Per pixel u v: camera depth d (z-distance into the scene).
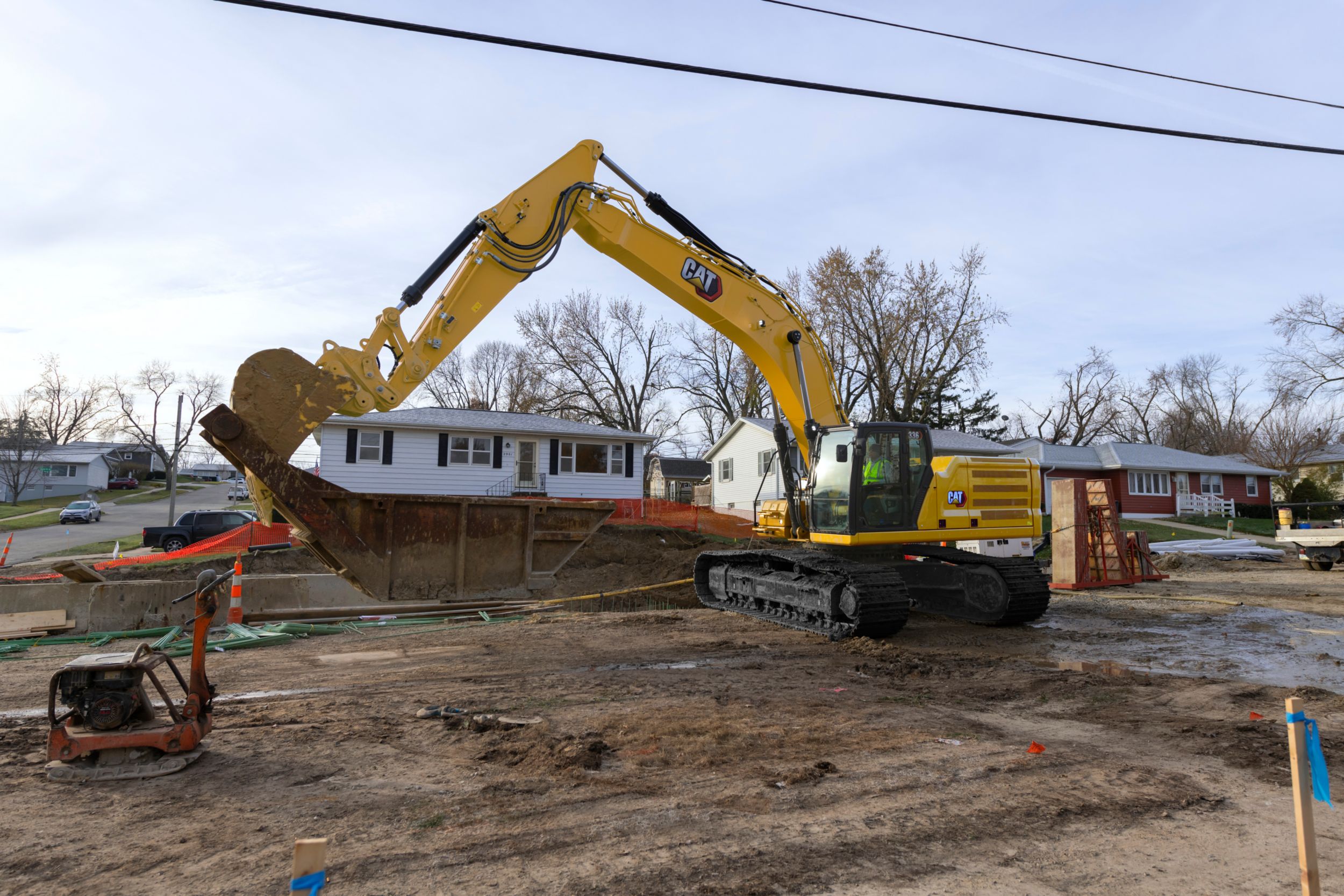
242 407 6.02
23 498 58.16
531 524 7.18
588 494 27.16
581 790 4.53
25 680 7.46
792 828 4.02
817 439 10.49
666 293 9.67
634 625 11.12
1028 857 3.71
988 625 10.86
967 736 5.68
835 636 9.62
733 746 5.38
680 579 18.30
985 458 10.95
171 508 26.36
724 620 11.57
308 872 1.78
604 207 8.99
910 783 4.68
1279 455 50.84
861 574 9.37
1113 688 7.24
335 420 24.30
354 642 9.76
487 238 7.82
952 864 3.63
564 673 7.81
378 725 5.88
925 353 36.28
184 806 4.28
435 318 7.39
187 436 75.06
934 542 10.52
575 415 46.84
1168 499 40.19
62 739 4.72
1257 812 4.30
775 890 3.36
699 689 7.11
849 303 35.75
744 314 10.09
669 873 3.50
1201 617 11.88
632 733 5.64
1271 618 11.69
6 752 5.23
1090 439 56.88
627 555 21.05
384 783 4.64
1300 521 22.02
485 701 6.58
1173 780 4.76
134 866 3.57
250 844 3.79
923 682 7.55
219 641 9.45
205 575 5.14
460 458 25.83
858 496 9.85
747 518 32.03
